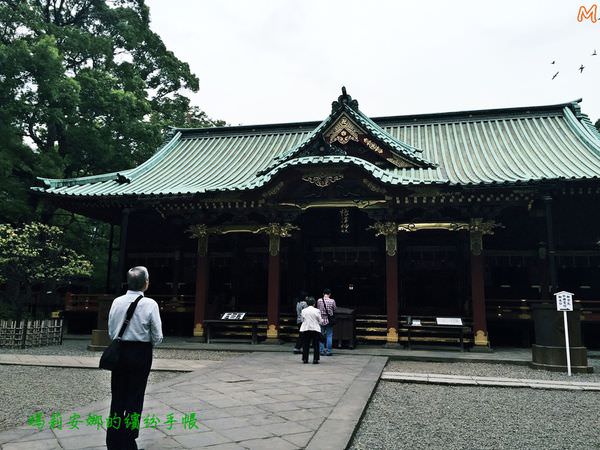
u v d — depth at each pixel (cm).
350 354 1444
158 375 1121
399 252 2047
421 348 1611
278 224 1752
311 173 1659
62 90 2214
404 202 1631
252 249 2175
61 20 2880
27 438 545
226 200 1744
